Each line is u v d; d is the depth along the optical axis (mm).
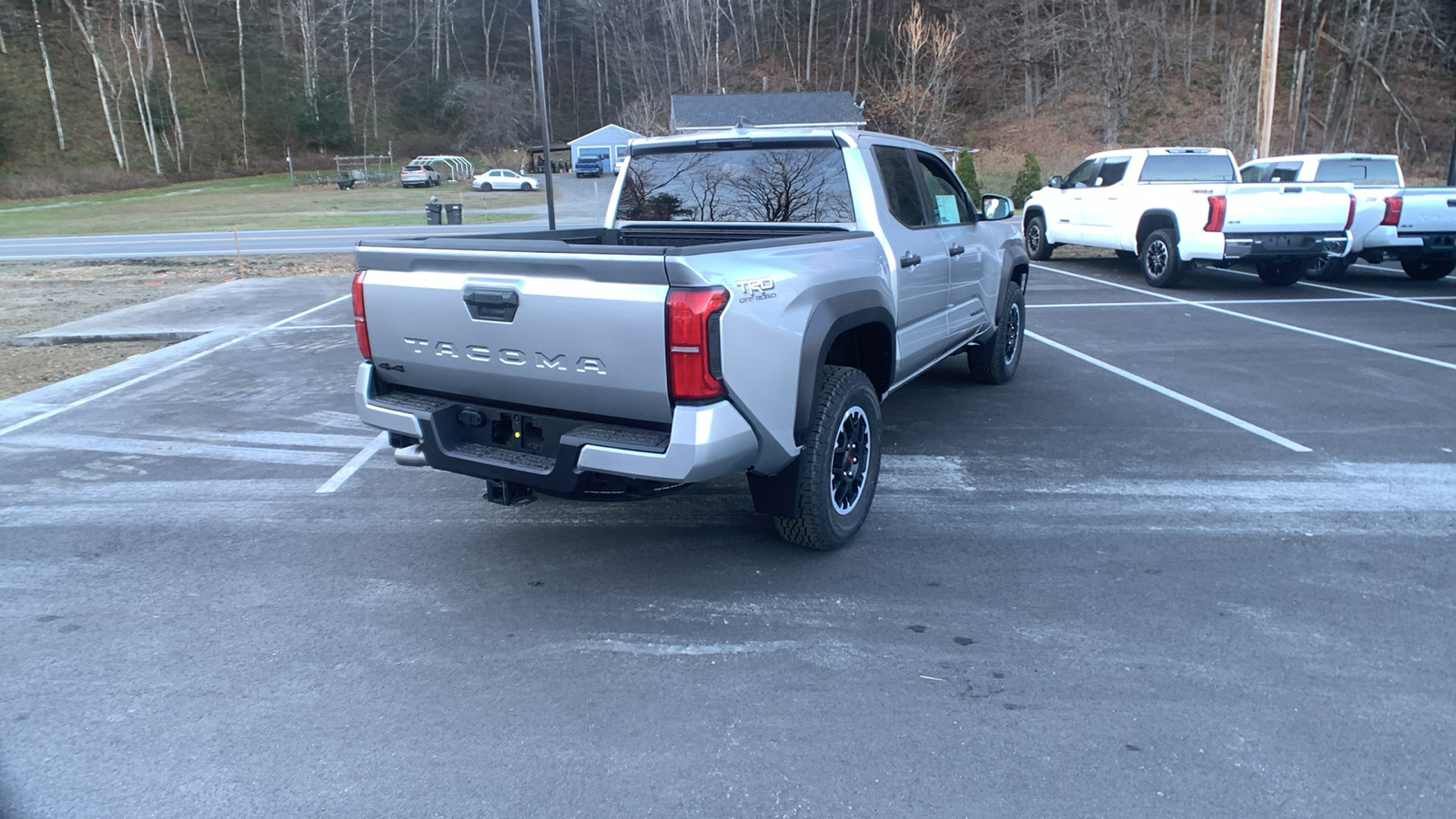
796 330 3832
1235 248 11609
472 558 4473
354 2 86875
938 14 69875
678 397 3441
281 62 81062
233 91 78500
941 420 6621
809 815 2598
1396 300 11594
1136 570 4172
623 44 84000
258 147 76562
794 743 2936
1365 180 13773
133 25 74250
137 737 3025
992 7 60812
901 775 2766
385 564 4410
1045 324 10289
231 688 3322
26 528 4918
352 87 85812
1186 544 4441
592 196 49000
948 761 2830
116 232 31969
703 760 2863
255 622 3840
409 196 51094
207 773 2834
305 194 54812
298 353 9547
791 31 82000
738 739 2967
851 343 4938
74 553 4574
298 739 3006
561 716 3115
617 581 4180
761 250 3709
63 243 27719
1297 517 4762
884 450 5965
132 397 7777
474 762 2873
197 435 6641
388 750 2939
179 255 22641
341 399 7598
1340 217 11445
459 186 59531
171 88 72500
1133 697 3158
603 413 3695
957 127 55406
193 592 4125
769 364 3678
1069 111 57031
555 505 5203
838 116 50312
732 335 3463
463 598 4039
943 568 4230
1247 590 3953
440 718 3117
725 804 2650
